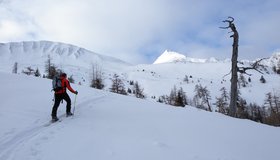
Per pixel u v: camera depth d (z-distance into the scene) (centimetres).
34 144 643
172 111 1202
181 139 757
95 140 686
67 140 678
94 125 834
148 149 645
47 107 1074
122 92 4881
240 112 3866
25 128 772
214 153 666
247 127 1023
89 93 1614
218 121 1071
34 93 1353
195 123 977
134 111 1115
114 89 4856
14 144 645
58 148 622
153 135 768
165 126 886
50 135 716
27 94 1303
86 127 805
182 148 679
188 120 1019
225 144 756
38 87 1585
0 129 748
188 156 627
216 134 854
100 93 1677
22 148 615
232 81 1866
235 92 1852
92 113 1023
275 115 3694
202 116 1155
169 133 807
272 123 3603
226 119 1171
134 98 1638
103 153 604
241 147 745
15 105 1042
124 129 809
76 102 1245
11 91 1339
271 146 795
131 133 770
